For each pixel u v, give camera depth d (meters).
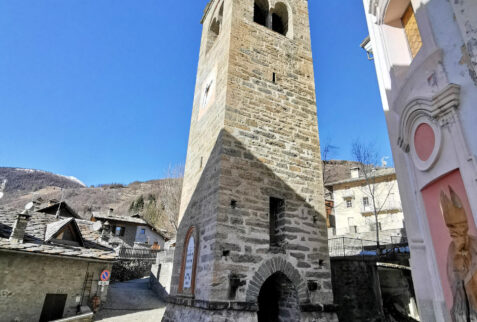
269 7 13.52
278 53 12.30
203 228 9.30
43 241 14.57
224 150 9.40
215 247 8.16
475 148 4.32
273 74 11.70
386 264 17.19
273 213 10.35
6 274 12.44
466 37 4.65
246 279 8.24
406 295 18.41
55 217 18.02
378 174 30.83
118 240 29.22
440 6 5.27
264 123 10.57
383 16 7.23
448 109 4.80
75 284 14.59
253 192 9.36
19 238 13.10
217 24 14.65
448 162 4.80
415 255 5.67
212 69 12.48
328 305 9.10
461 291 4.57
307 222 10.00
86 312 14.11
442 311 4.98
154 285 20.77
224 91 10.33
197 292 8.57
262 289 10.34
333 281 15.35
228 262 8.18
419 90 5.61
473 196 4.27
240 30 11.62
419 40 6.43
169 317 9.66
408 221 5.98
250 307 7.95
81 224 19.45
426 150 5.36
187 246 10.26
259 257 8.68
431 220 5.37
